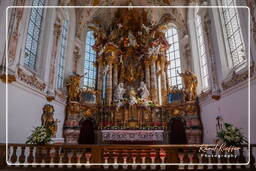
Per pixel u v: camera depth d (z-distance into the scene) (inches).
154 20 810.2
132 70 745.6
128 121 634.8
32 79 370.9
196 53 627.5
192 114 570.3
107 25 825.5
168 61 739.4
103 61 733.9
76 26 687.1
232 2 428.8
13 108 305.9
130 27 814.5
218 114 444.1
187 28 678.5
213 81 464.1
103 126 619.5
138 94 698.8
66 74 604.1
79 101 616.7
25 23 362.0
